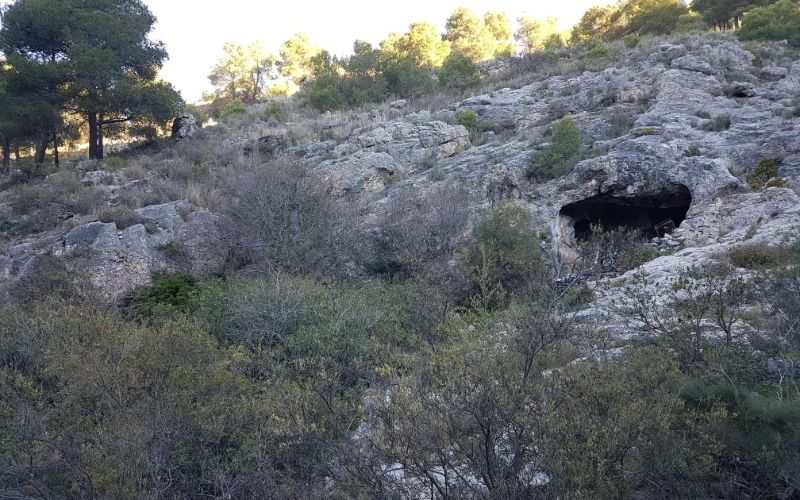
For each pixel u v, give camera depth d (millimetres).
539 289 10539
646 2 43562
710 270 8758
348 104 35688
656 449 5164
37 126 25406
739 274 9258
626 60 29438
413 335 9602
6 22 26891
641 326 8781
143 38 30266
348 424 7016
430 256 16750
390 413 5973
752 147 16859
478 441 5457
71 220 20297
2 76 27297
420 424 5684
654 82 24484
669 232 17766
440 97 32344
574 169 18438
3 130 25094
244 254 18609
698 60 25281
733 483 5277
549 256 16344
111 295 16453
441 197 18047
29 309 13195
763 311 7969
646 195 17469
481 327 8836
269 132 29422
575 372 5859
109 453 6648
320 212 18172
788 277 7621
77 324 9492
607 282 11281
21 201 21516
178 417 7137
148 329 9438
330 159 23500
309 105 35531
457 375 5578
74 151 33469
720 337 7793
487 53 56812
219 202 21094
